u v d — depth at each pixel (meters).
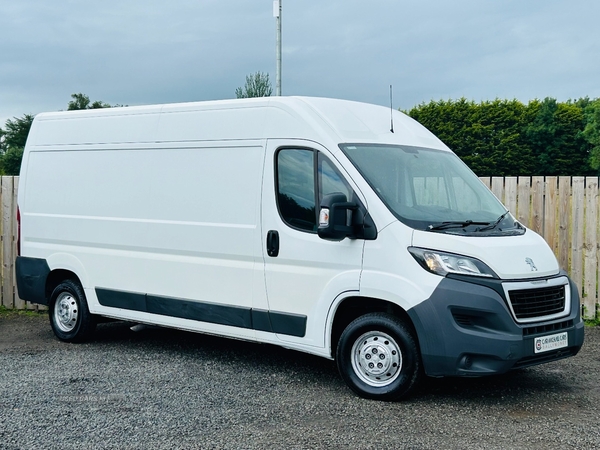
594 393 6.36
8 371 7.17
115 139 8.06
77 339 8.58
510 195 9.82
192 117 7.43
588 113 61.41
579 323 6.23
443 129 55.38
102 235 8.12
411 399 6.11
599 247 9.51
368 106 7.23
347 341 6.19
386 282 5.89
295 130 6.64
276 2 18.19
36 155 8.89
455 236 5.85
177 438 5.12
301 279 6.48
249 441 5.05
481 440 5.08
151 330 9.45
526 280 5.86
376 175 6.27
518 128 57.31
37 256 8.83
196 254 7.30
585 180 9.49
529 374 7.03
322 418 5.58
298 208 6.54
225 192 7.07
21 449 4.93
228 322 7.04
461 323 5.67
